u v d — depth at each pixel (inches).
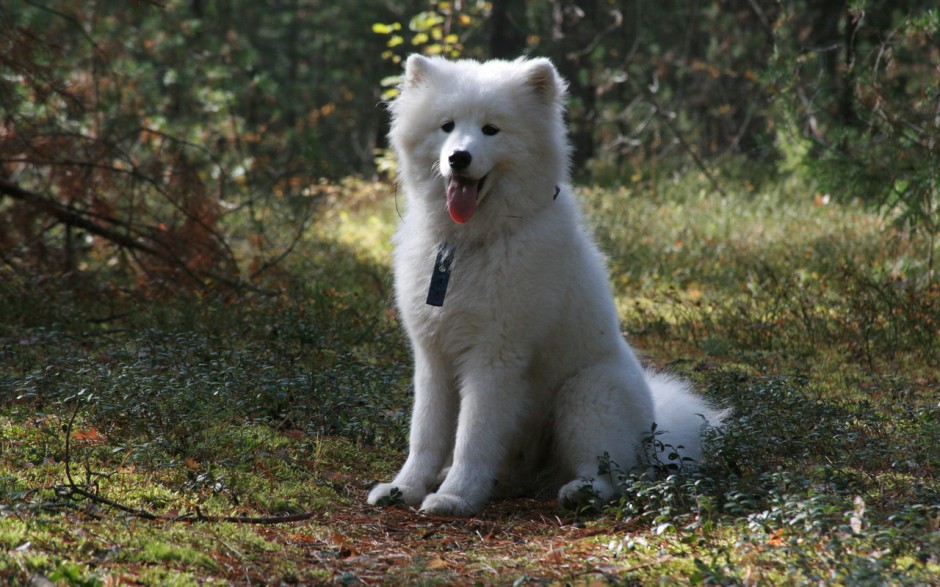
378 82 1498.5
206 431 254.4
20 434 237.8
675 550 185.2
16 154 437.4
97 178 465.1
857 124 612.7
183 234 470.6
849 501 193.9
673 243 619.5
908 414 294.2
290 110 1379.2
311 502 221.1
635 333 439.2
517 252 227.1
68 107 450.9
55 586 147.6
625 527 207.2
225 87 786.2
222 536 186.7
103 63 520.4
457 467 228.7
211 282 457.4
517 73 235.8
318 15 1515.7
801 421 276.8
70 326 377.7
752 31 1074.7
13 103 436.8
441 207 236.1
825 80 537.3
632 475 219.8
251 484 225.9
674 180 872.9
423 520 217.6
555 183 236.8
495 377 229.9
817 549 173.3
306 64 1704.0
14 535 165.5
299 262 563.5
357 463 259.6
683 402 263.1
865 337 400.5
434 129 235.6
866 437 269.7
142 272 482.3
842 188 482.3
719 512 210.2
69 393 261.7
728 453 239.0
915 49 569.9
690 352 411.5
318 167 613.0
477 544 199.6
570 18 1122.7
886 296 430.0
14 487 197.9
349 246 644.7
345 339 390.0
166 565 167.5
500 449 232.5
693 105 1180.5
